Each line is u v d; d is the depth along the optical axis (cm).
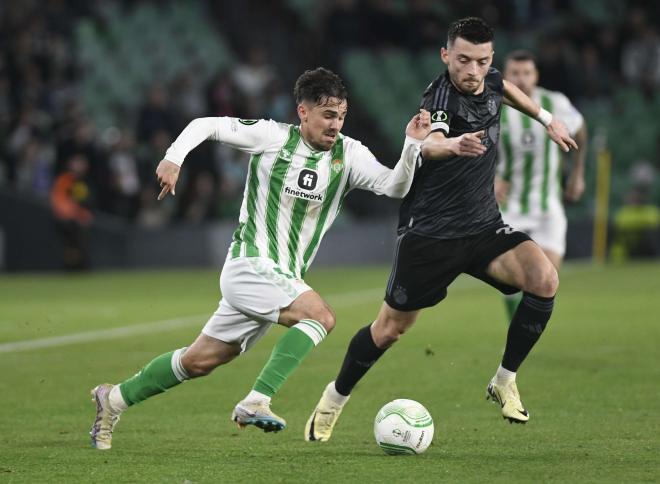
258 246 2034
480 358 3278
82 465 1914
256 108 7644
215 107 7262
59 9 7738
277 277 1998
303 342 1942
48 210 6969
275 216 2048
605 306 4709
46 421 2397
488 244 2223
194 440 2175
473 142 1966
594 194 8162
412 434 1980
